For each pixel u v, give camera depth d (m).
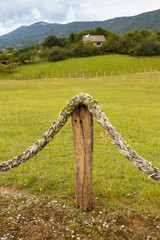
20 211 4.04
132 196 4.42
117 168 5.86
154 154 7.25
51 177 5.30
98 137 9.18
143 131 10.45
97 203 4.19
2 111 15.81
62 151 7.34
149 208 3.99
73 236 3.43
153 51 76.00
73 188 4.72
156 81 33.66
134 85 31.27
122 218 3.77
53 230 3.57
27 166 6.04
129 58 74.00
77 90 28.67
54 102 20.34
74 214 3.89
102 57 78.38
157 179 3.30
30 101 21.56
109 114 14.27
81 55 84.88
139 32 111.12
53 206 4.14
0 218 3.87
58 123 3.69
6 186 4.98
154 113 14.90
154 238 3.32
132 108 16.81
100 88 29.77
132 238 3.34
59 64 73.94
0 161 6.52
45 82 40.06
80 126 3.61
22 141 8.55
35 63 83.94
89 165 3.76
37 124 11.62
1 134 9.66
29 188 4.85
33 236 3.46
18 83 40.12
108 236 3.40
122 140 3.37
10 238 3.43
